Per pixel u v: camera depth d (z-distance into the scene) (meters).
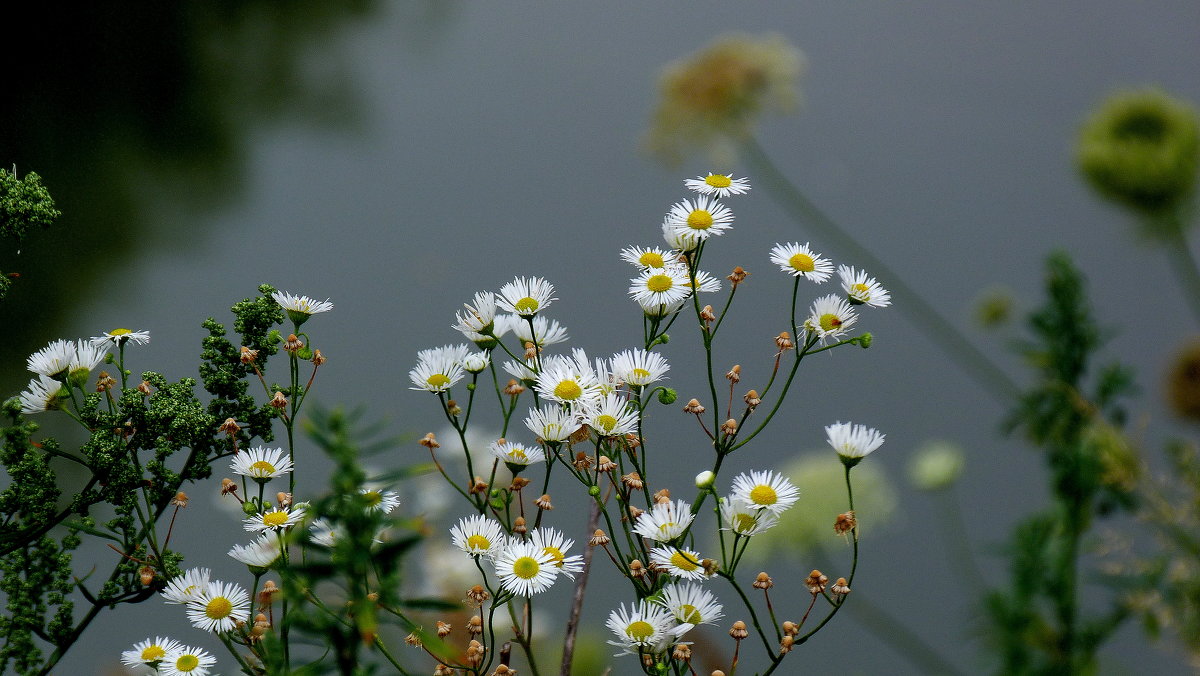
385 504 1.53
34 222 1.59
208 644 1.87
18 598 1.57
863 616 1.80
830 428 1.55
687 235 1.60
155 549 1.59
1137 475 1.52
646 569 1.57
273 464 1.58
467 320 1.60
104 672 1.64
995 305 1.74
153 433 1.59
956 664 1.84
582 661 1.64
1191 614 1.50
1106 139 1.68
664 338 1.60
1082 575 1.50
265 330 1.60
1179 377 1.64
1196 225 1.68
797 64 1.86
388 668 1.57
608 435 1.57
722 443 1.59
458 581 1.63
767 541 1.65
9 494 1.58
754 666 1.93
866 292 1.59
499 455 1.58
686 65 1.86
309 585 1.46
